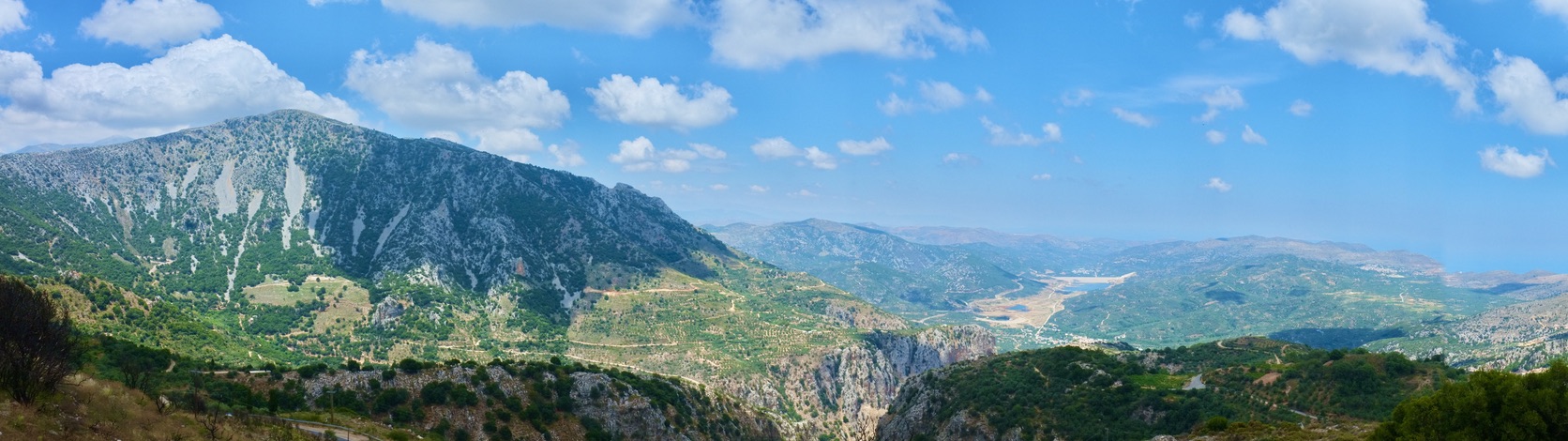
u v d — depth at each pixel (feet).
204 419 302.66
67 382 282.56
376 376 570.46
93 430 242.58
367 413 526.57
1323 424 497.46
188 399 389.39
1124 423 603.67
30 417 229.25
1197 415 577.43
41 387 257.14
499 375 629.51
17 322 255.29
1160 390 634.43
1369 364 565.94
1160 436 501.97
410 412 541.75
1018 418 655.76
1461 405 294.46
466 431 549.95
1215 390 622.54
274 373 547.49
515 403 599.57
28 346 254.68
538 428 588.09
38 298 275.59
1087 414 631.97
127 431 253.65
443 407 561.02
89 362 465.06
